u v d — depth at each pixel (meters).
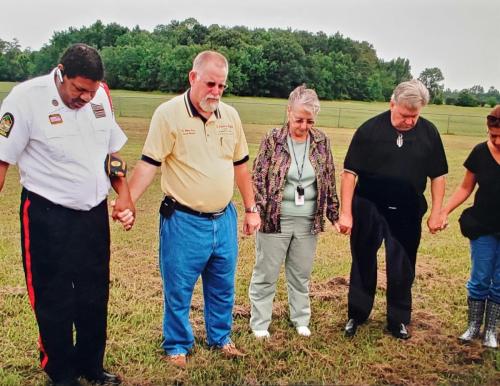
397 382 3.42
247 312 4.33
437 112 49.72
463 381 3.46
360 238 3.97
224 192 3.37
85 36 62.97
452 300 4.77
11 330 3.83
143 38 63.75
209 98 3.16
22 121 2.75
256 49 59.66
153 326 4.01
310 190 3.81
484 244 3.85
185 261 3.40
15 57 59.78
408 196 3.85
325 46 70.81
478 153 3.82
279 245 3.84
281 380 3.39
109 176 3.07
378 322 4.27
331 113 39.28
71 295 3.02
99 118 2.94
